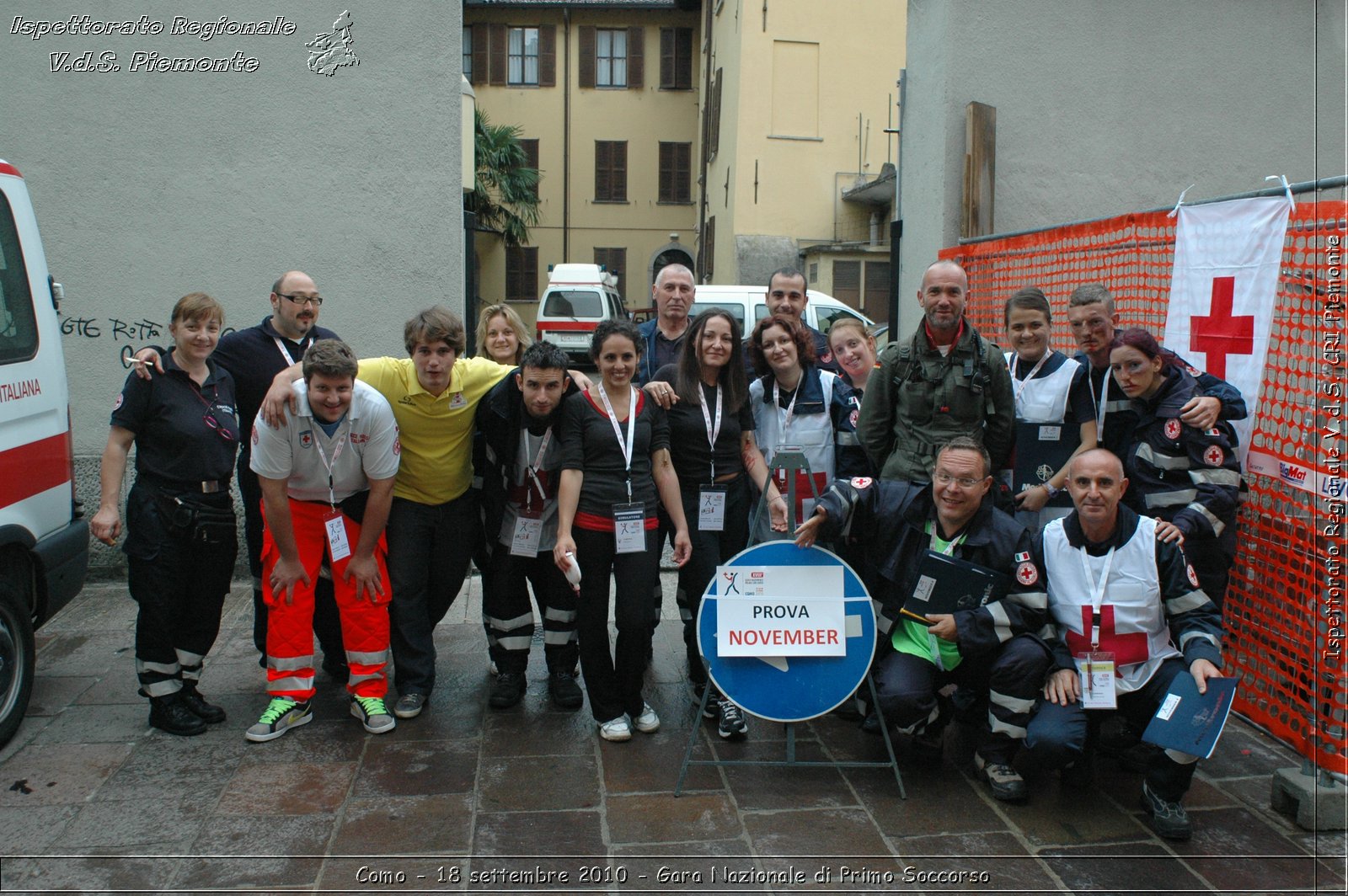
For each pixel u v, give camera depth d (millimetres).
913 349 4023
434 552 4219
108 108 5863
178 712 3928
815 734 4055
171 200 5949
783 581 3596
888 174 18875
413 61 6086
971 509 3613
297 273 4336
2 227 3959
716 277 24391
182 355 3879
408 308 6180
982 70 6727
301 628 3996
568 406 3885
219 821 3242
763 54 21531
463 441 4137
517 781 3561
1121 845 3178
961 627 3486
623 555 3805
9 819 3236
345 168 6078
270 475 3713
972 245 6508
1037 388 4285
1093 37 6848
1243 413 3820
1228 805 3457
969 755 3900
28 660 3908
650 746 3887
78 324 5906
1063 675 3443
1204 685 3205
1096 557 3479
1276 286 3799
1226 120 7016
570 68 30281
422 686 4172
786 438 4242
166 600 3861
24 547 3914
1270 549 3953
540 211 30531
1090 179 6926
